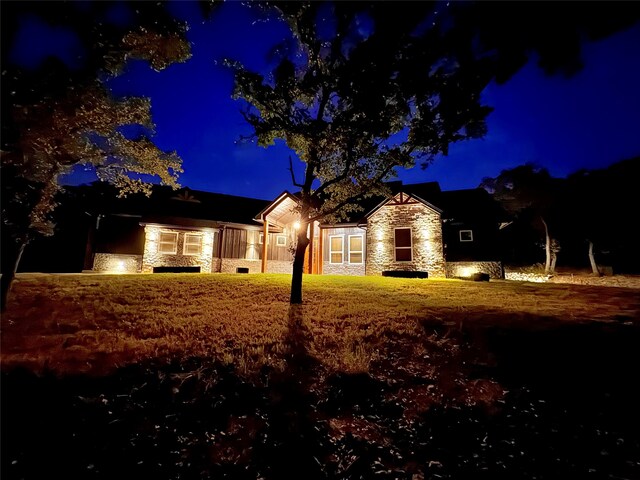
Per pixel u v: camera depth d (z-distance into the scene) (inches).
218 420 163.8
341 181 423.8
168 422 160.2
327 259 869.8
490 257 843.4
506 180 1047.6
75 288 439.2
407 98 336.8
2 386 172.6
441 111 339.3
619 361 223.3
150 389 184.9
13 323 278.2
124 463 132.0
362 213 880.9
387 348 258.1
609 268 919.7
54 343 236.7
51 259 756.0
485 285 627.5
